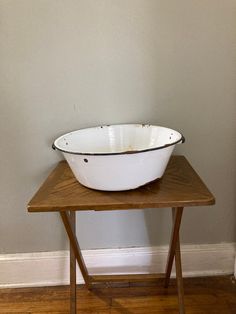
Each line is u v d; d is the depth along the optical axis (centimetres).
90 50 114
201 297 132
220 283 139
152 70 117
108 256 139
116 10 111
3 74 116
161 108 121
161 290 136
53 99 119
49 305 131
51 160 127
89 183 92
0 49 113
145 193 90
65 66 116
